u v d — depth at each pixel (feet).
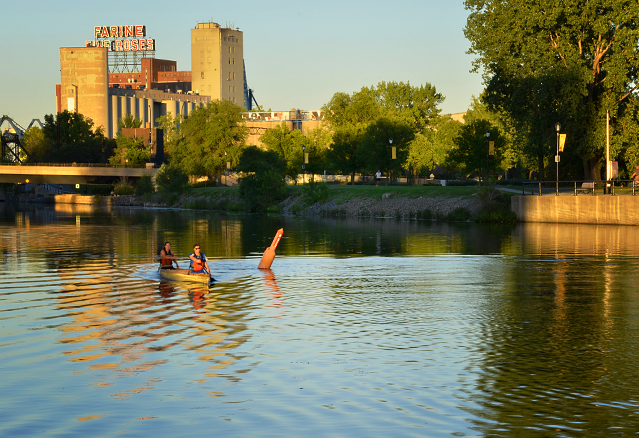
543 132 221.05
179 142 489.67
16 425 30.27
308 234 156.66
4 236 154.51
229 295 66.28
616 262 95.61
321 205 276.00
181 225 198.90
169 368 39.09
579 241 130.82
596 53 215.10
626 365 39.86
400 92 501.15
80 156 574.97
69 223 213.46
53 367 39.34
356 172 401.29
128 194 458.50
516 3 220.64
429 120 490.90
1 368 39.19
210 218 244.42
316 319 53.78
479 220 204.33
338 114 406.82
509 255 106.22
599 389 35.24
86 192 514.27
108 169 463.01
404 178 404.57
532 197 194.80
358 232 162.61
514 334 48.32
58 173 465.06
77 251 116.06
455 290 69.97
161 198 410.11
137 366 39.50
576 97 205.05
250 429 29.76
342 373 38.11
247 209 313.32
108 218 248.73
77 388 35.42
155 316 54.90
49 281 76.89
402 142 336.70
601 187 216.95
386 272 85.35
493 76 235.20
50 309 58.23
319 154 403.75
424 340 46.32
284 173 377.71
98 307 59.26
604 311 57.67
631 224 171.73
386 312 57.00
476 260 99.25
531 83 214.48
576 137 219.82
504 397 33.99
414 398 33.81
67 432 29.45
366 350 43.42
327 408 32.37
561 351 43.27
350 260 99.91
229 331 49.08
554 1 209.56
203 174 445.37
